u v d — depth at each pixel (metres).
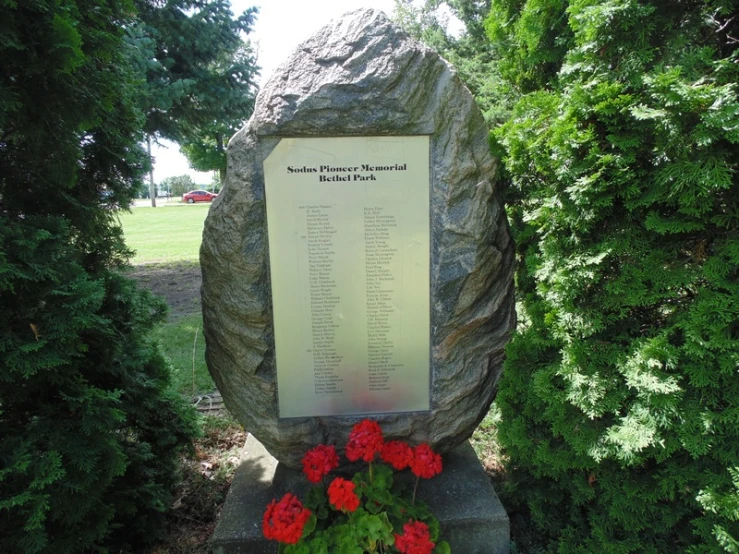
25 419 2.23
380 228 2.33
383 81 2.17
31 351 1.97
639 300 1.96
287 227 2.30
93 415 2.17
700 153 1.80
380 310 2.41
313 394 2.49
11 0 1.87
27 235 2.07
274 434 2.46
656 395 1.90
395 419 2.51
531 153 2.20
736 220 1.88
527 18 2.76
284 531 1.93
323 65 2.19
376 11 2.24
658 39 2.09
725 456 1.88
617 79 1.99
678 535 2.12
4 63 2.13
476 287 2.39
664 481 1.99
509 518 2.63
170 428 2.91
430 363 2.48
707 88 1.70
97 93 2.48
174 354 5.08
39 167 2.50
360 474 2.31
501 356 2.57
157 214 24.66
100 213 2.93
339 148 2.25
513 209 2.94
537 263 2.30
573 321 2.13
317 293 2.38
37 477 1.91
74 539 2.14
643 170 1.96
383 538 2.00
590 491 2.20
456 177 2.29
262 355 2.40
